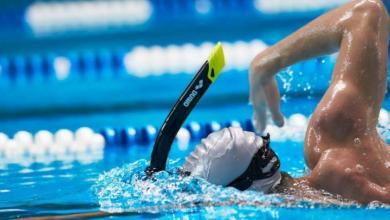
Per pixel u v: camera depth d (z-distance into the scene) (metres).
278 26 25.73
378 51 8.97
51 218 8.80
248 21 26.94
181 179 8.89
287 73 13.82
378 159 8.70
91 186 10.48
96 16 29.81
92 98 19.64
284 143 13.34
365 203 8.59
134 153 13.80
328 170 8.70
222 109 17.28
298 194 8.78
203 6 30.17
